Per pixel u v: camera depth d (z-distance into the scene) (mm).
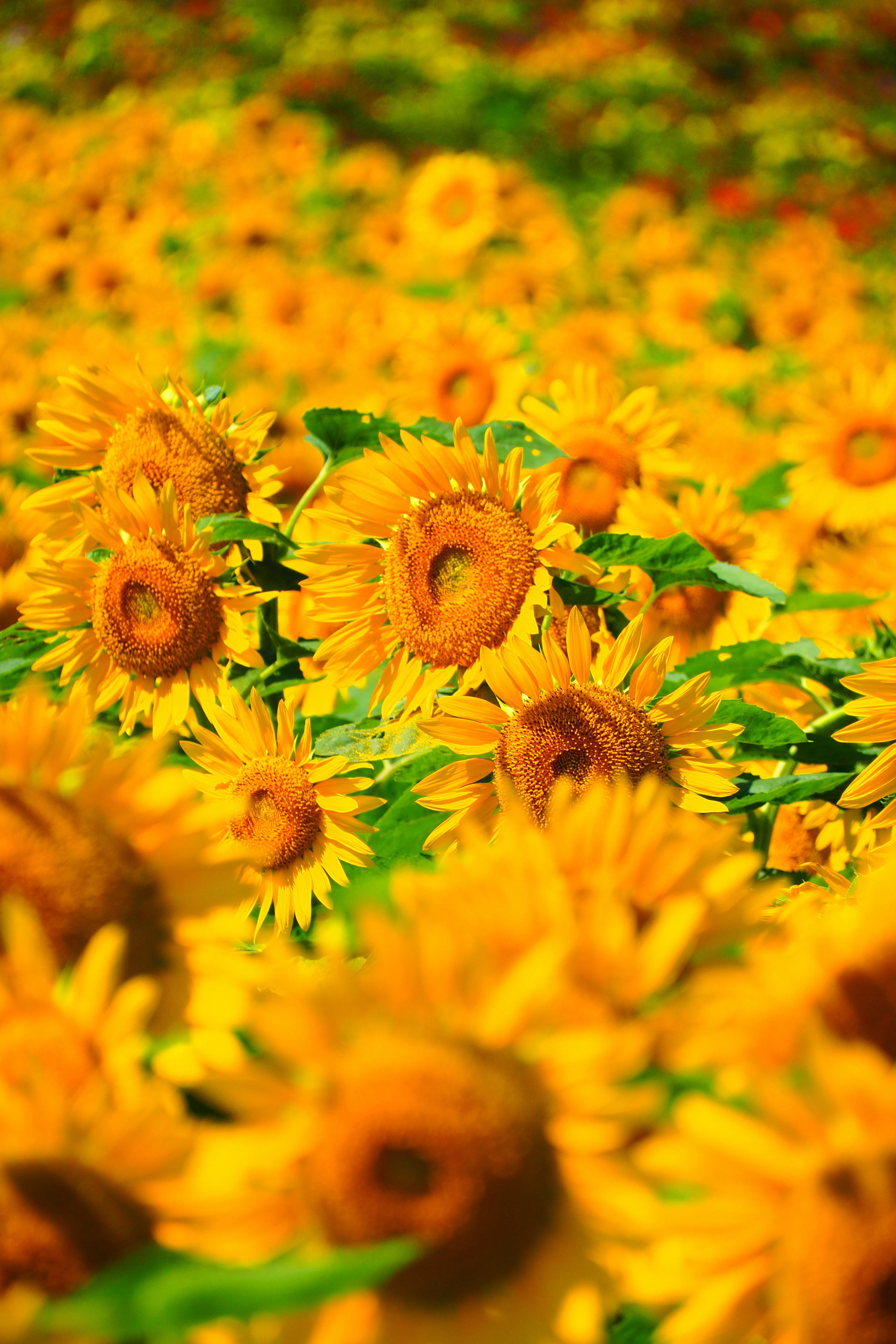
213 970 1276
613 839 1276
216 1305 881
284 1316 1033
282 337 3469
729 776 1557
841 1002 1148
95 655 1654
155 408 1728
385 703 1621
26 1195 1003
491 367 2244
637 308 4141
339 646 1631
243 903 1536
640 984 1132
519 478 1621
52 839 1275
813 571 2078
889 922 1180
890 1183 979
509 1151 1025
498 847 1283
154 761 1296
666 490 2039
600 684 1557
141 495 1647
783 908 1460
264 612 1737
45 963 1106
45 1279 997
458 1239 1026
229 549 1685
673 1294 1021
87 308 4020
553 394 1971
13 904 1221
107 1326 879
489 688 1616
